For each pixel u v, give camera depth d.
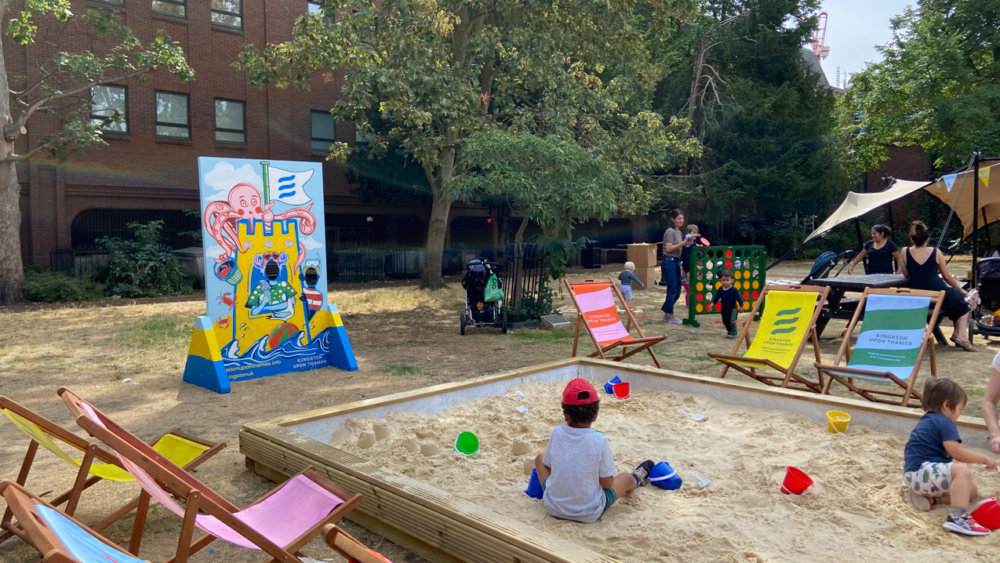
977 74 32.97
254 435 5.05
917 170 39.16
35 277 18.08
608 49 17.50
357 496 3.17
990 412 4.35
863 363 6.70
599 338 8.48
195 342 8.30
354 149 23.47
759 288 13.73
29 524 2.08
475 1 16.17
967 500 3.74
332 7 14.95
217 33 22.39
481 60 17.97
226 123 22.83
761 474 4.58
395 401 6.05
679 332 12.12
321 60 14.60
